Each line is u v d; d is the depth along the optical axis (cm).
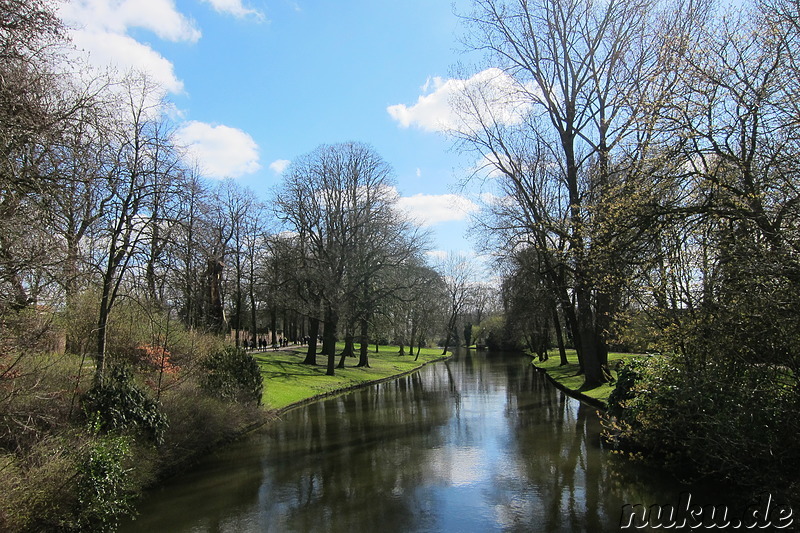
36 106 812
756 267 635
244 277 3466
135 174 1149
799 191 659
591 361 2191
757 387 730
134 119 1180
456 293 7188
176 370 1486
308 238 3347
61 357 1186
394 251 3228
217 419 1392
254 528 825
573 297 2275
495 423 1664
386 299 3284
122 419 1004
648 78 909
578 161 2156
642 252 879
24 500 693
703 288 826
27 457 780
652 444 1033
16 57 804
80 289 1021
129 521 864
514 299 3127
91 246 1093
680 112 810
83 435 872
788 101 685
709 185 790
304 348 4950
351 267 3231
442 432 1545
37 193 791
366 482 1055
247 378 1716
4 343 812
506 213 2262
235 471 1159
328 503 934
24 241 741
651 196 838
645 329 1011
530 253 2667
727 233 723
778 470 699
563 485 984
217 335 2000
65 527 729
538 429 1531
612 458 1152
